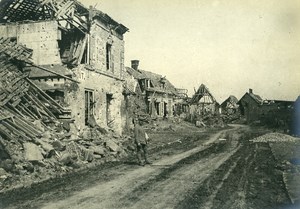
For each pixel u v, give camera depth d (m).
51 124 15.96
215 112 63.19
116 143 17.61
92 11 19.52
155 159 14.84
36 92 16.84
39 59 18.19
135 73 46.12
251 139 26.70
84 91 18.31
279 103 58.19
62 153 12.76
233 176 10.70
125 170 11.86
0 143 10.84
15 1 19.16
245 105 65.00
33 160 10.91
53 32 18.14
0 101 14.35
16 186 8.93
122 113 23.81
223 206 7.30
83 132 17.08
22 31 18.55
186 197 8.06
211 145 21.81
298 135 30.30
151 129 35.16
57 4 18.44
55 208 7.16
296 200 7.72
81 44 19.39
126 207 7.25
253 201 7.71
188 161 14.19
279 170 11.88
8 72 15.99
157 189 8.90
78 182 9.74
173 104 56.03
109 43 22.23
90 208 7.17
